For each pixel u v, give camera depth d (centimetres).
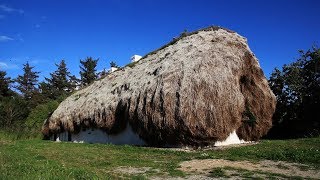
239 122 2006
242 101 2014
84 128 2786
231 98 1955
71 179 955
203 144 1892
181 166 1257
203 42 2236
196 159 1435
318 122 3072
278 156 1369
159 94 1958
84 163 1372
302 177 1034
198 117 1844
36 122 3784
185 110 1850
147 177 1067
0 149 1859
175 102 1894
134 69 2723
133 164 1336
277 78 3356
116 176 1062
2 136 3097
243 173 1101
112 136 2480
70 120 2920
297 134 3136
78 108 2875
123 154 1680
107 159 1498
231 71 2031
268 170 1148
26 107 4509
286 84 3294
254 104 2158
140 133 2086
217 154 1550
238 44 2242
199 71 1945
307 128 3094
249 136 2133
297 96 3228
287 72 3341
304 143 1627
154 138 2027
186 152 1689
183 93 1880
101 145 2216
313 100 3136
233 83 2002
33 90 7381
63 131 3105
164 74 2023
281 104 3288
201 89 1884
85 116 2698
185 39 2495
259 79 2203
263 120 2188
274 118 3322
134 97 2150
